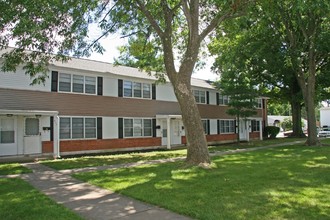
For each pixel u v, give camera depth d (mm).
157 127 24031
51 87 18109
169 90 25359
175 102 25766
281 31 22703
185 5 12812
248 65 28234
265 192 7352
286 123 60688
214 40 20297
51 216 5797
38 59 15438
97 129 20172
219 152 18312
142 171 11266
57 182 9586
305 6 11812
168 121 23016
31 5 9961
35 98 17391
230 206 6203
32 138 17438
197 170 10805
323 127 43219
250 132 34344
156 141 23859
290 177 9281
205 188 7957
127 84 22188
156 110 24047
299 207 6051
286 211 5793
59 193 7953
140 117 22812
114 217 5777
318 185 8109
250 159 14211
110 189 8297
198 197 7004
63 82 18719
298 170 10602
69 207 6559
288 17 20672
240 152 18016
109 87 21062
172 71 12641
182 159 15188
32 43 11172
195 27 12586
